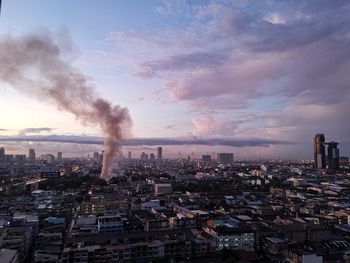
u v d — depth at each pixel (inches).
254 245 7859.3
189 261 6899.6
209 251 7352.4
